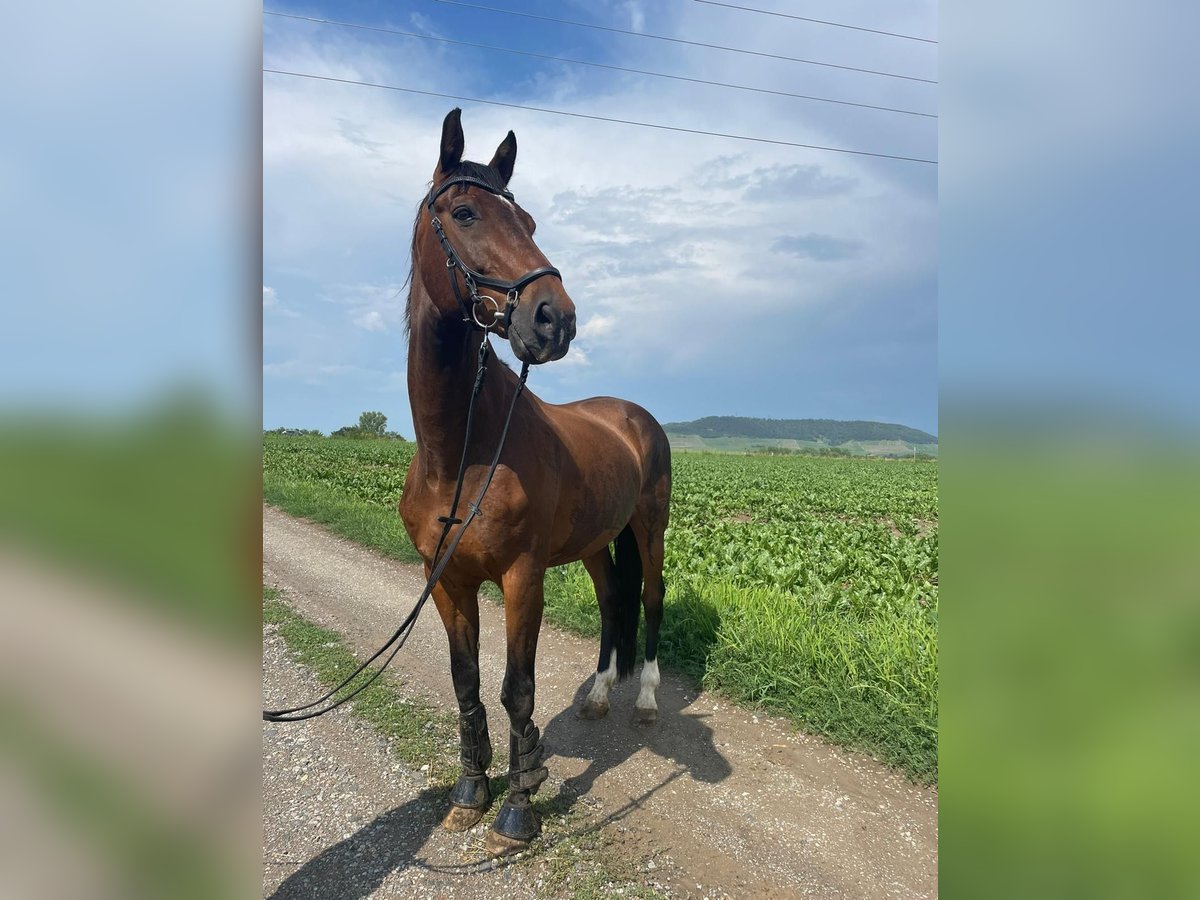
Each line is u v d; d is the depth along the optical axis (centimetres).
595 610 624
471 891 270
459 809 314
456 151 284
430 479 303
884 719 400
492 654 534
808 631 497
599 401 480
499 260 266
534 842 301
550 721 425
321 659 505
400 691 455
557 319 257
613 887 273
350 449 3100
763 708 442
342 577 771
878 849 303
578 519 351
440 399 290
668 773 363
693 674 490
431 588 287
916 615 540
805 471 3791
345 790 338
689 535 923
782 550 845
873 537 1030
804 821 322
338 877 277
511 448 301
